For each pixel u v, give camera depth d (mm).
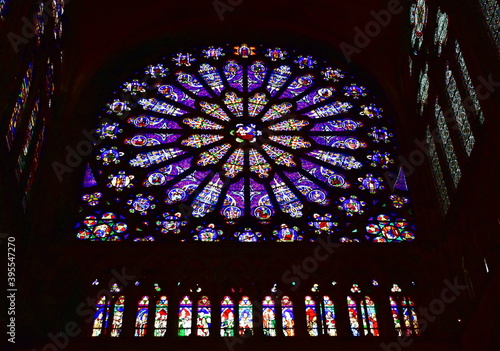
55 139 26062
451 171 23891
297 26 32594
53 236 23891
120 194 26016
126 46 31422
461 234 22359
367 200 26203
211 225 24828
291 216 25344
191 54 32531
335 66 32031
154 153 27812
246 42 33062
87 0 30500
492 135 19484
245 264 22859
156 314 21891
